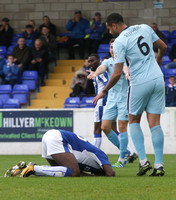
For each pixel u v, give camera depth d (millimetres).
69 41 52969
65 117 37938
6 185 14938
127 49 17438
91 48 52156
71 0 57188
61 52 55531
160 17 55625
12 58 47781
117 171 21281
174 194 12945
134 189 13852
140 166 17781
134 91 17500
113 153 37750
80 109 37812
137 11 55906
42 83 49375
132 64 17484
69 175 16828
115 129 27047
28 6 58000
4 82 47344
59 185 14703
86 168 17656
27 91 46875
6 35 54938
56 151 16766
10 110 38406
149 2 55688
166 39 53781
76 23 53250
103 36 52562
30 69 49750
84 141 17469
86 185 14680
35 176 17391
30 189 14000
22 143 38344
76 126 37844
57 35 57375
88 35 52375
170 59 49812
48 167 16922
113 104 24156
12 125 38406
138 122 18031
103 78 25891
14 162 28359
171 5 55406
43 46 50219
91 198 12289
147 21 55781
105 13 56594
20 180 16094
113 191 13484
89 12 56875
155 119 17656
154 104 17594
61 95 48500
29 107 46812
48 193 13203
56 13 57531
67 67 52438
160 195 12773
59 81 50062
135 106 17672
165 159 30406
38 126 38156
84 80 44406
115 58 17562
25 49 49750
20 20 58281
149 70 17438
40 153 38188
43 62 50375
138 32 17625
